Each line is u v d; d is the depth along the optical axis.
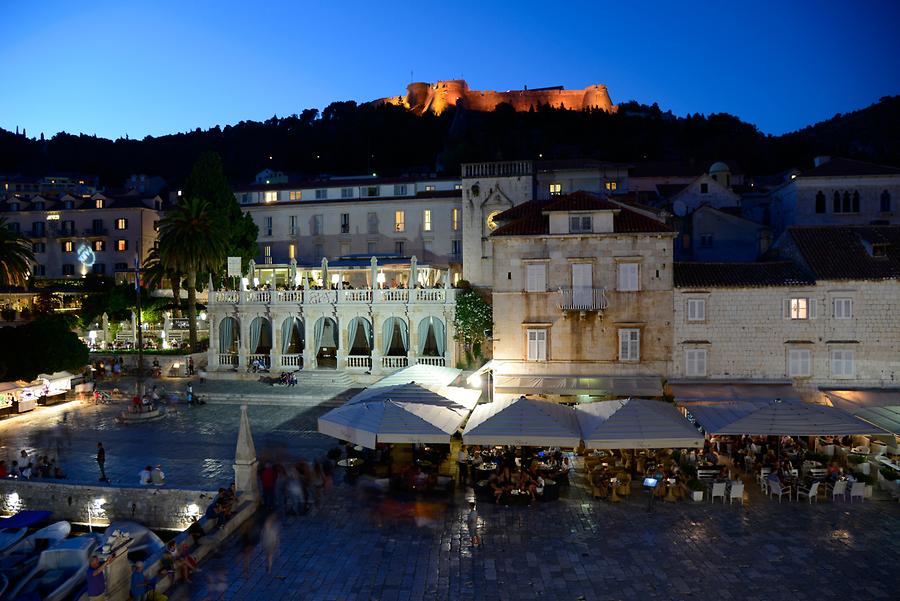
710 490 29.20
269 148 197.50
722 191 72.94
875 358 41.16
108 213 94.38
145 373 61.84
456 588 20.75
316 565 22.61
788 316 42.00
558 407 31.94
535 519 26.72
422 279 70.56
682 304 42.88
